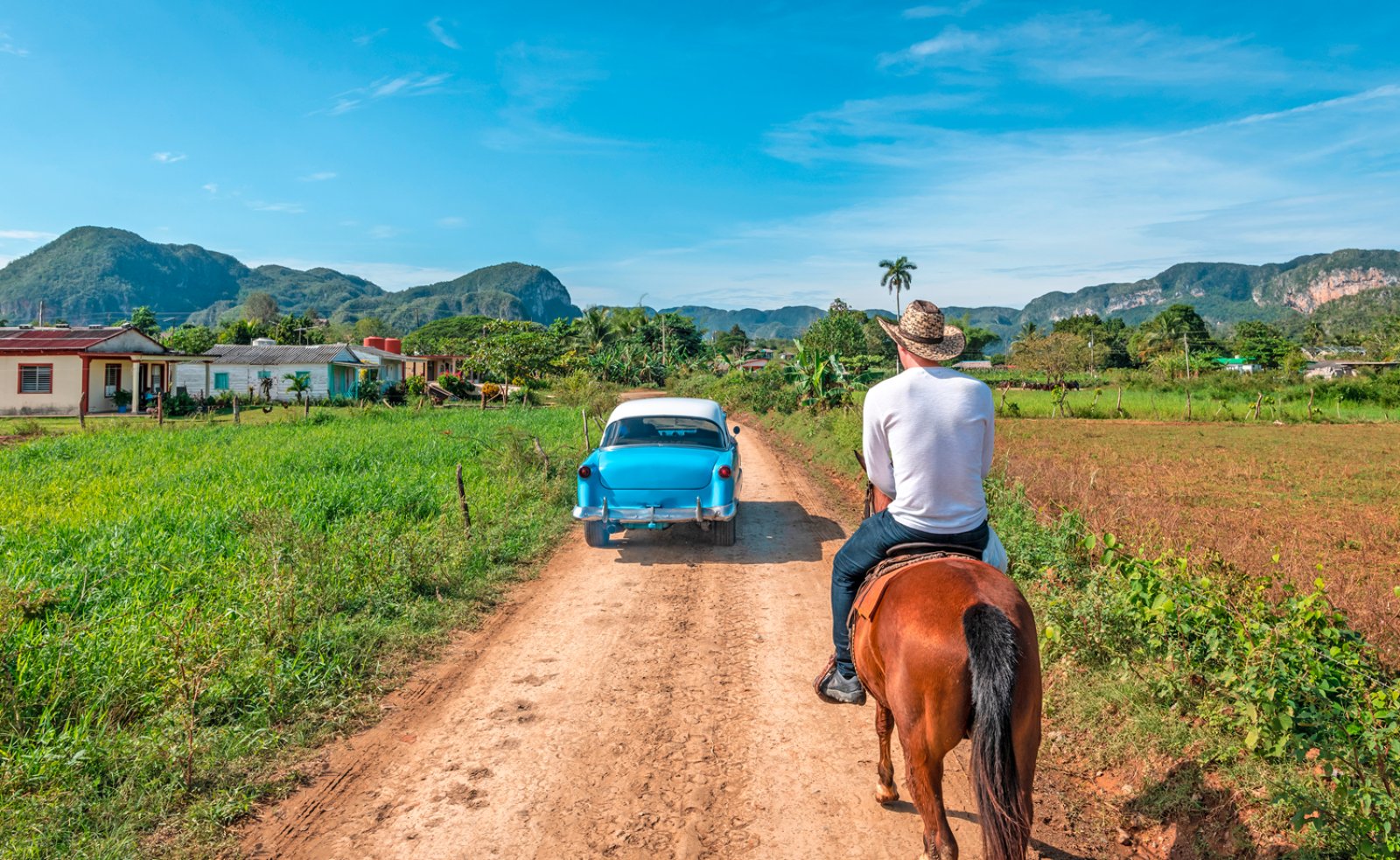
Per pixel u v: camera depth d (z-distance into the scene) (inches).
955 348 137.4
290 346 1756.9
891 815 162.7
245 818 161.3
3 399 1280.8
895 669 116.2
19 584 243.4
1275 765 163.0
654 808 166.2
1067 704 204.7
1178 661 195.0
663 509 379.6
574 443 753.6
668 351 3051.2
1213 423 1327.5
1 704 181.9
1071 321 5211.6
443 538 361.1
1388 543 402.9
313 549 309.3
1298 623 183.9
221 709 201.8
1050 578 258.8
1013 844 93.2
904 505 134.4
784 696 224.4
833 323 1873.8
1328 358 3442.4
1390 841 126.6
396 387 1754.4
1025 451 840.3
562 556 386.6
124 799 160.2
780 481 632.4
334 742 195.0
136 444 714.2
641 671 242.4
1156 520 376.2
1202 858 146.6
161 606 248.4
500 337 2340.1
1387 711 148.9
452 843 153.6
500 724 206.1
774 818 162.1
